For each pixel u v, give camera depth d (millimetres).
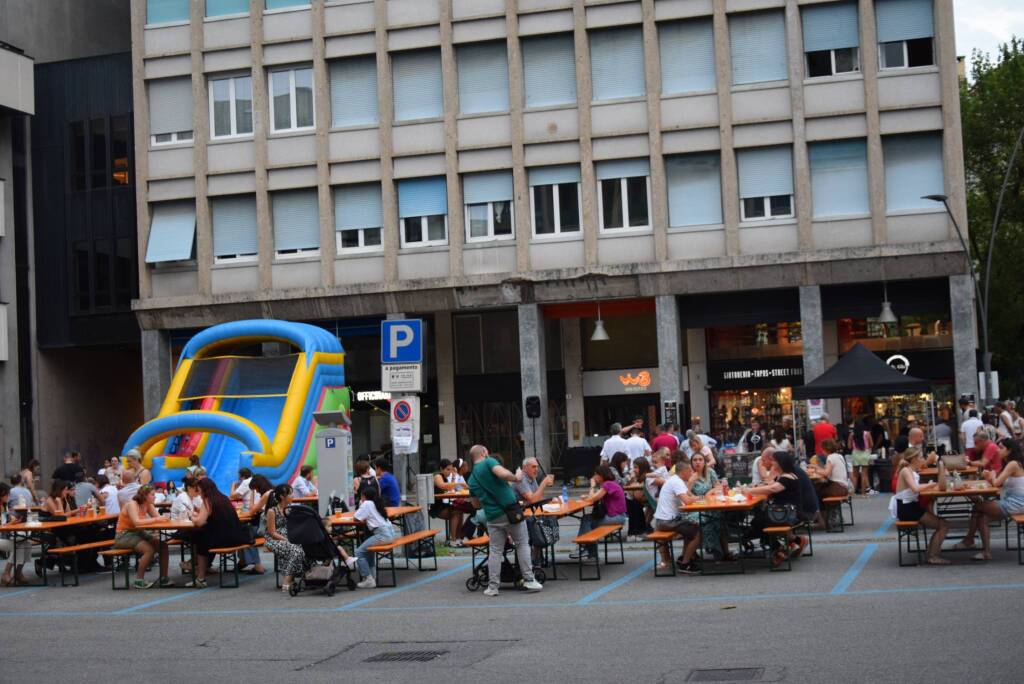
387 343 23453
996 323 49125
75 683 11328
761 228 34938
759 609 13539
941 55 33781
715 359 38844
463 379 41281
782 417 38406
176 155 39281
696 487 18953
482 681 10492
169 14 39594
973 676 9469
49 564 21625
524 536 16328
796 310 35406
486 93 37062
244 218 38938
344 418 20703
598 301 36781
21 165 41375
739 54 35219
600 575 17562
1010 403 28109
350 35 37938
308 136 38219
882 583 14953
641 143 35812
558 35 36594
